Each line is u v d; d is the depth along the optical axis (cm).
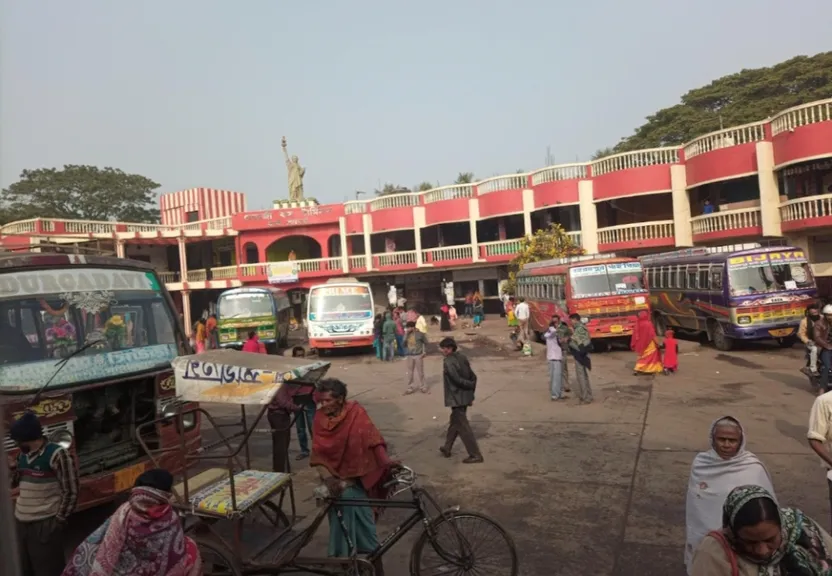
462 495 690
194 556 347
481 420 1066
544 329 2108
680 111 4197
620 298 1820
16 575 156
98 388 640
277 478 509
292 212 3644
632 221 2917
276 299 2523
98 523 662
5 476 158
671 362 1407
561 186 2919
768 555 246
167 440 662
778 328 1652
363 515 467
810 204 2045
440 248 3375
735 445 356
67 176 4622
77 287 629
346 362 2098
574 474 738
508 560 463
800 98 3516
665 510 610
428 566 480
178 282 3659
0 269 573
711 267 1767
